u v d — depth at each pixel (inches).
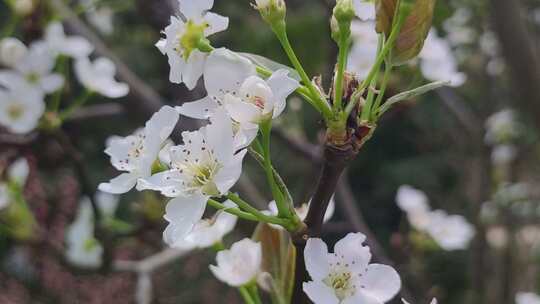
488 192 40.6
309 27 65.0
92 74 26.4
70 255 28.5
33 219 28.9
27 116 25.4
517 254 49.4
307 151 25.4
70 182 31.8
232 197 12.6
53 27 26.1
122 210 51.0
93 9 29.9
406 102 19.8
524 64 27.8
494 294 42.9
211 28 13.1
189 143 12.6
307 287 12.8
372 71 12.4
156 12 22.8
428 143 72.9
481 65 42.4
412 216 30.1
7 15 55.4
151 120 12.9
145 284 25.4
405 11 12.5
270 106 12.3
